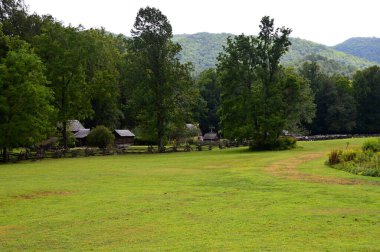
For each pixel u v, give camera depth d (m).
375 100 114.69
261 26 61.91
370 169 26.75
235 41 62.94
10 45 52.34
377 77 114.81
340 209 15.58
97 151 56.34
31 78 49.09
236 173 29.00
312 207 16.08
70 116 60.84
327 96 113.75
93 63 71.94
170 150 62.00
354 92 114.94
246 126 59.12
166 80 64.06
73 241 11.90
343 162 30.81
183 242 11.38
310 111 85.75
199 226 13.30
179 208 16.45
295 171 29.17
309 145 65.50
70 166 38.47
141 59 64.44
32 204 18.11
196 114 100.00
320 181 23.75
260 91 61.09
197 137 95.19
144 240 11.77
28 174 31.12
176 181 25.31
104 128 63.66
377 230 12.36
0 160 48.19
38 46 58.56
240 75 61.72
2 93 47.19
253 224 13.42
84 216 15.32
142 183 24.62
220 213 15.30
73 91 60.31
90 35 63.81
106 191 21.50
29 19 64.25
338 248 10.48
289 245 10.87
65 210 16.59
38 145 65.31
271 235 11.99
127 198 19.08
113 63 80.62
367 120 115.50
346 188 20.83
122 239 11.98
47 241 11.97
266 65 61.53
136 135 87.25
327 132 116.38
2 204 18.22
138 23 64.19
